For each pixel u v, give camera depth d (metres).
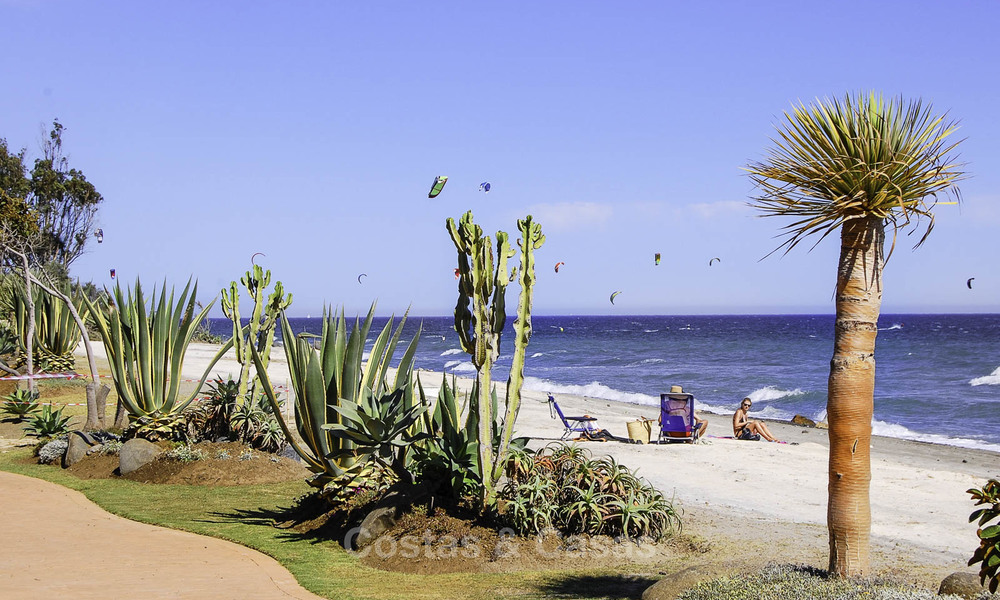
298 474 12.26
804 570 6.09
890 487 12.52
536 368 57.75
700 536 8.85
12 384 21.12
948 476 13.55
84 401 20.31
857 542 5.67
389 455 8.73
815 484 12.44
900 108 5.62
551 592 6.68
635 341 96.31
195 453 12.37
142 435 13.24
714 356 68.94
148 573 7.18
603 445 16.52
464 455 8.54
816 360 63.03
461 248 8.16
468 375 48.53
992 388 40.59
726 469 13.67
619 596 6.55
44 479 12.25
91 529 9.05
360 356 9.10
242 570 7.35
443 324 189.50
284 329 9.19
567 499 8.33
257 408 13.22
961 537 9.16
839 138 5.60
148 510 10.09
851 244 5.62
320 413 8.87
